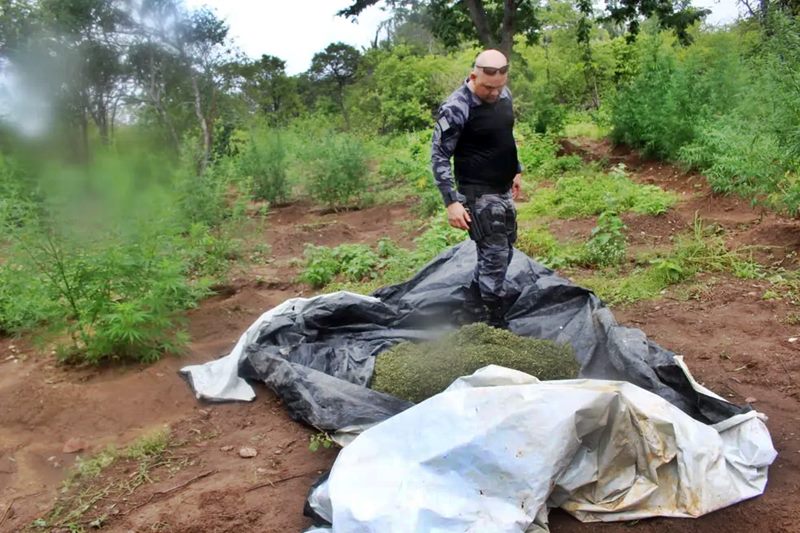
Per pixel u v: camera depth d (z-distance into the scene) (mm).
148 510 3281
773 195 7344
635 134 14852
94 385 4637
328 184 13578
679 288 6082
